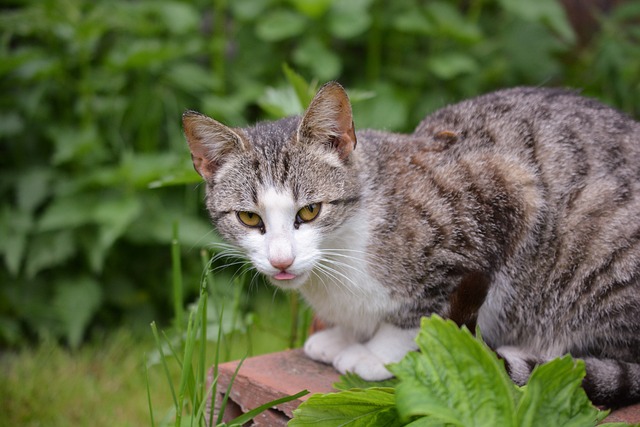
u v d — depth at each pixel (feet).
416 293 8.88
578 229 8.69
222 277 16.53
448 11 17.39
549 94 9.95
